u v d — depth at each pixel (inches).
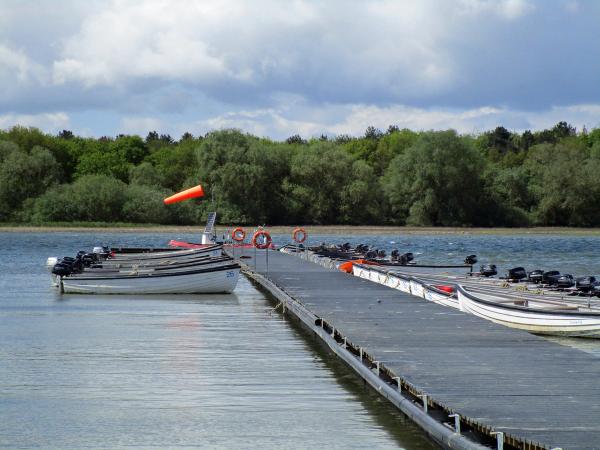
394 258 3063.5
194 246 3769.7
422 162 6870.1
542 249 5059.1
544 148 7037.4
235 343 1449.3
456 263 3784.5
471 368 1026.7
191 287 2292.1
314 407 1007.0
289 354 1341.0
